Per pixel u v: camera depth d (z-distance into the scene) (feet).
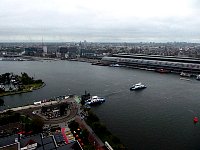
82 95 643.45
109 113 530.68
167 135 411.95
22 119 469.16
